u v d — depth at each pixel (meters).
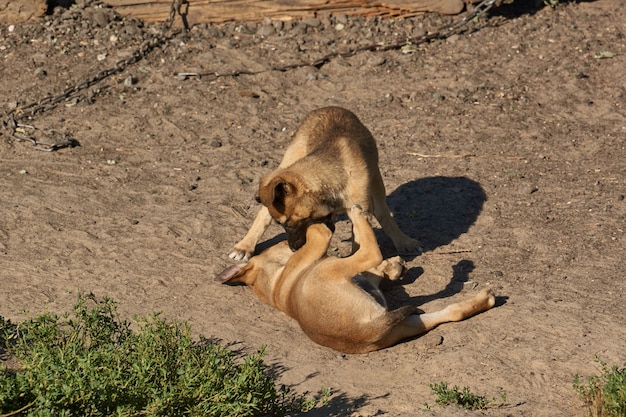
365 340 13.61
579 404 11.79
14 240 17.72
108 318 13.03
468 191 19.72
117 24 26.95
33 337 12.45
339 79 24.97
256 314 15.14
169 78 24.84
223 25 27.14
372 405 12.21
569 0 28.41
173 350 12.16
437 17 27.33
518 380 12.59
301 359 13.70
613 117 22.98
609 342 13.42
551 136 22.19
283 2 26.98
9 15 26.88
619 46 26.16
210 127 22.95
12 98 23.98
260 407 11.34
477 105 23.66
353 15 27.23
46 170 20.91
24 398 10.70
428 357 13.49
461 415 11.36
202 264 16.83
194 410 10.63
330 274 13.67
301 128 16.80
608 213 18.30
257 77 24.95
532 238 17.44
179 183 20.39
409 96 24.14
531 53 25.89
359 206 13.98
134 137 22.55
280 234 18.25
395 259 15.63
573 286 15.47
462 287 15.67
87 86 24.44
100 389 10.63
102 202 19.44
